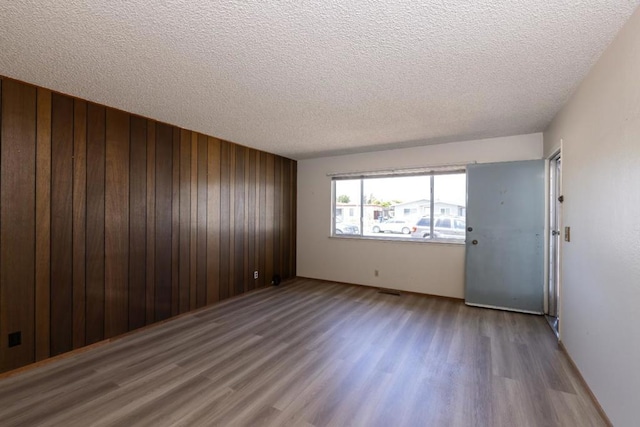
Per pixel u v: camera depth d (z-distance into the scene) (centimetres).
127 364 243
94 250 275
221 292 411
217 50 183
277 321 340
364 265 497
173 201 346
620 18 152
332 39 171
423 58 192
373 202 497
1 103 219
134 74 215
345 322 337
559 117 289
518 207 372
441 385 214
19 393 203
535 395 202
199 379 221
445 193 439
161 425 173
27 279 234
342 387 212
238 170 437
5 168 222
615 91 168
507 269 377
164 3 140
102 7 142
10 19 151
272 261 506
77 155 262
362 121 325
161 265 333
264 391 207
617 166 166
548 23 155
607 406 174
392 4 140
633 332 148
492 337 296
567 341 258
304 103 272
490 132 369
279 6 142
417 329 317
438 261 436
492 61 196
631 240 151
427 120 321
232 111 294
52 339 247
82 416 181
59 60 196
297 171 561
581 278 224
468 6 142
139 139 310
